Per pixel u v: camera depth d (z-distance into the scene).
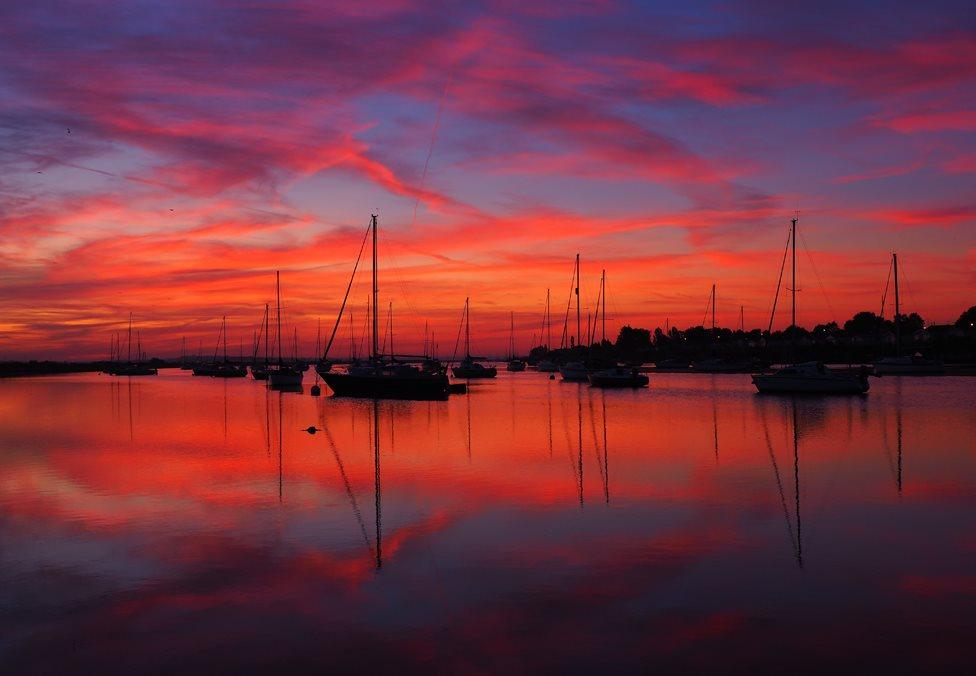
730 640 10.67
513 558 14.57
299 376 87.19
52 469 25.33
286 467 25.73
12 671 9.96
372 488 21.75
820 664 9.95
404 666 10.02
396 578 13.45
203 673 9.89
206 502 19.84
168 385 102.81
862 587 12.75
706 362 131.50
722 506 19.05
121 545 15.65
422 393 64.44
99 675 9.85
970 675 9.62
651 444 31.56
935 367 94.62
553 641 10.71
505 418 44.78
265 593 12.72
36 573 13.84
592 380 83.62
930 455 27.45
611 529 16.75
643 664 9.99
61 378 141.88
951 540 15.66
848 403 52.94
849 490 21.05
